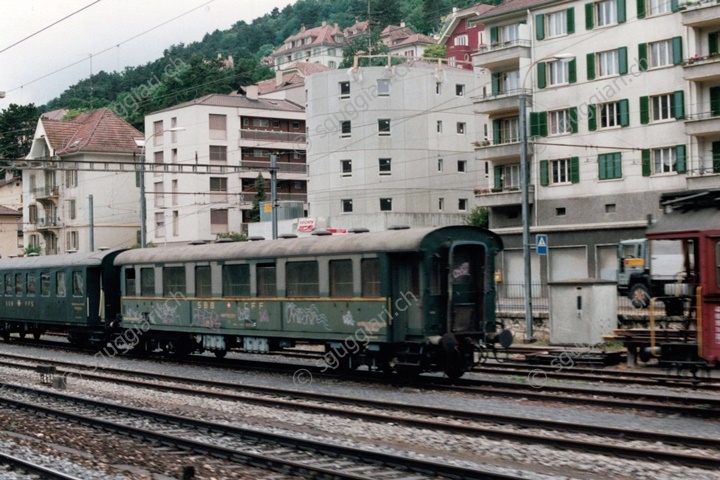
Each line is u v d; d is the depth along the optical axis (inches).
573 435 542.3
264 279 952.9
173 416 625.6
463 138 2755.9
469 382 807.7
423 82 2664.9
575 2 1903.3
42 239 3230.8
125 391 832.3
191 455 519.8
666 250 1337.4
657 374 816.3
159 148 3046.3
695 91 1707.7
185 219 2974.9
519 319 1301.7
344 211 2674.7
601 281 1097.4
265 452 517.3
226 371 980.6
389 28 5841.5
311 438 562.3
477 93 2787.9
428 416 632.4
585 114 1892.2
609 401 649.0
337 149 2672.2
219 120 3041.3
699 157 1717.5
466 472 428.5
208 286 1028.5
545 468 463.8
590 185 1883.6
